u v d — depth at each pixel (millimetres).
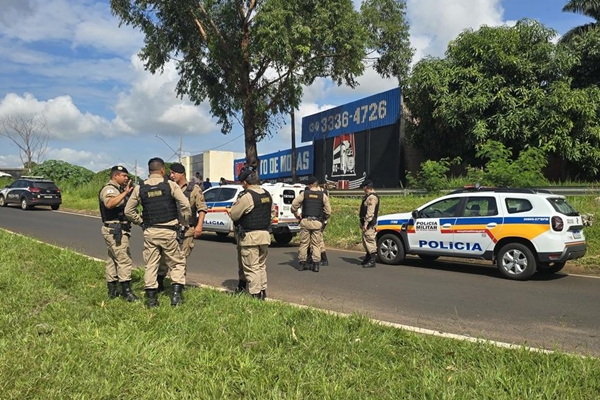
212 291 6516
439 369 3959
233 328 4824
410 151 21234
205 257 10992
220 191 14438
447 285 8141
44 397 3377
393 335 4734
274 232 13305
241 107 21641
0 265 7938
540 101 16703
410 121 20844
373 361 4078
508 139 17250
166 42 21406
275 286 7871
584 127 16500
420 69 19047
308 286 7883
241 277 6883
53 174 38375
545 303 6879
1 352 4129
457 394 3455
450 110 17797
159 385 3605
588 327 5676
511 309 6508
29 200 24594
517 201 9031
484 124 17281
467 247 9469
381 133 22141
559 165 19141
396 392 3531
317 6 18969
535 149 15227
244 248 6359
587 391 3525
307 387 3588
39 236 14047
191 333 4730
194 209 7152
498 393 3488
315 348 4316
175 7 20312
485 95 17312
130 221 6074
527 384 3607
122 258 6086
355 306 6566
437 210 10008
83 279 7172
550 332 5457
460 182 17047
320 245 9391
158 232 5719
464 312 6316
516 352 4281
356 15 20453
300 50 18531
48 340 4473
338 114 25469
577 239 8953
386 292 7484
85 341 4461
